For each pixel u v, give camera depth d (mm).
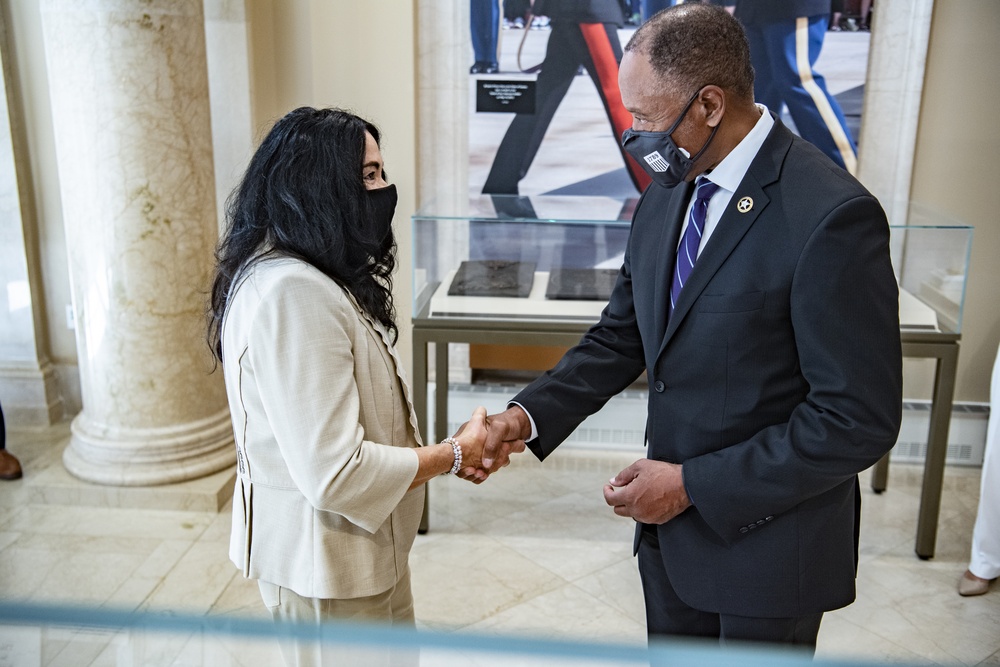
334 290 1482
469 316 3193
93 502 3604
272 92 3979
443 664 683
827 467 1534
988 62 3732
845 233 1502
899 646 2754
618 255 3078
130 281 3467
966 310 3998
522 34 3852
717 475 1621
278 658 710
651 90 1585
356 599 1584
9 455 3756
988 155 3830
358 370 1532
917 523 3473
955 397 4105
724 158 1645
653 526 1941
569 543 3395
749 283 1593
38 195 4219
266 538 1569
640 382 4230
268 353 1427
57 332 4379
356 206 1511
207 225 3578
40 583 3039
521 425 1970
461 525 3523
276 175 1495
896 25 3689
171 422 3639
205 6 3809
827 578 1702
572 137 3961
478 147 4008
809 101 3822
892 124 3803
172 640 719
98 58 3252
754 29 3758
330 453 1421
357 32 3881
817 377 1533
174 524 3473
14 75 4059
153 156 3359
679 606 1949
